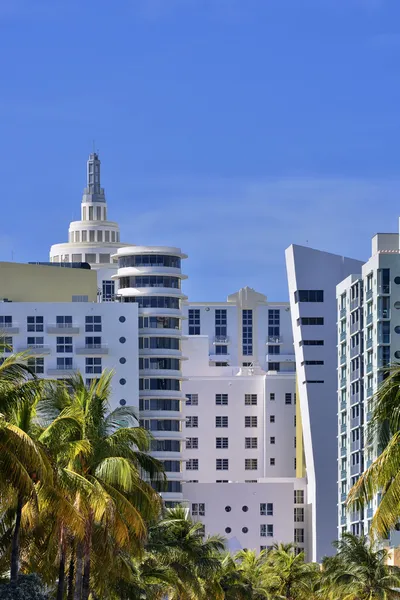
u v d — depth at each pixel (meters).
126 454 113.19
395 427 90.12
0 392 92.88
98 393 115.81
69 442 105.81
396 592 181.25
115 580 129.00
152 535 158.62
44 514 108.75
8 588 99.06
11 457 88.00
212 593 183.38
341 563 185.62
